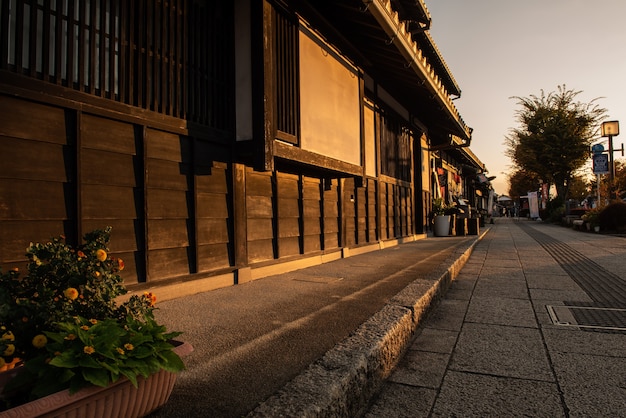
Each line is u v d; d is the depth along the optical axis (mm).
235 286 5613
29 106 3418
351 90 8398
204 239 5230
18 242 3312
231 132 5688
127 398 1868
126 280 4215
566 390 2873
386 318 3738
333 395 2236
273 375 2648
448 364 3428
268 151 5480
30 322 1873
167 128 4672
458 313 5086
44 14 3539
